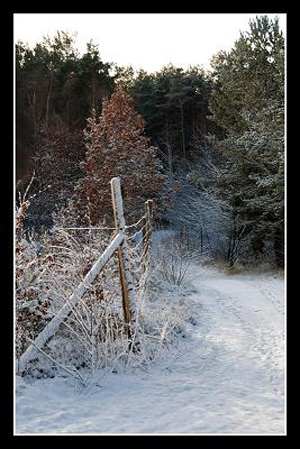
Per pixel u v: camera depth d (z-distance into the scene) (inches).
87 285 217.6
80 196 753.0
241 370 235.5
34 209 810.8
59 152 1048.2
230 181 817.5
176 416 174.2
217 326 333.7
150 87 1444.4
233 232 885.8
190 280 508.1
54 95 1315.2
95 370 214.5
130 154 799.1
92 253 251.4
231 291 518.3
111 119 832.3
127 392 199.3
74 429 159.6
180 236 831.1
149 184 804.0
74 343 223.5
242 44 861.8
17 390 188.2
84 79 1325.0
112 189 232.5
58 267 249.6
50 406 179.3
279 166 703.7
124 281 233.3
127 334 231.5
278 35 844.0
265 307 414.6
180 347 269.6
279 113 703.7
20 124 1191.6
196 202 988.6
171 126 1402.6
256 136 731.4
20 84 1275.8
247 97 837.2
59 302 230.7
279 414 178.4
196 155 1254.9
